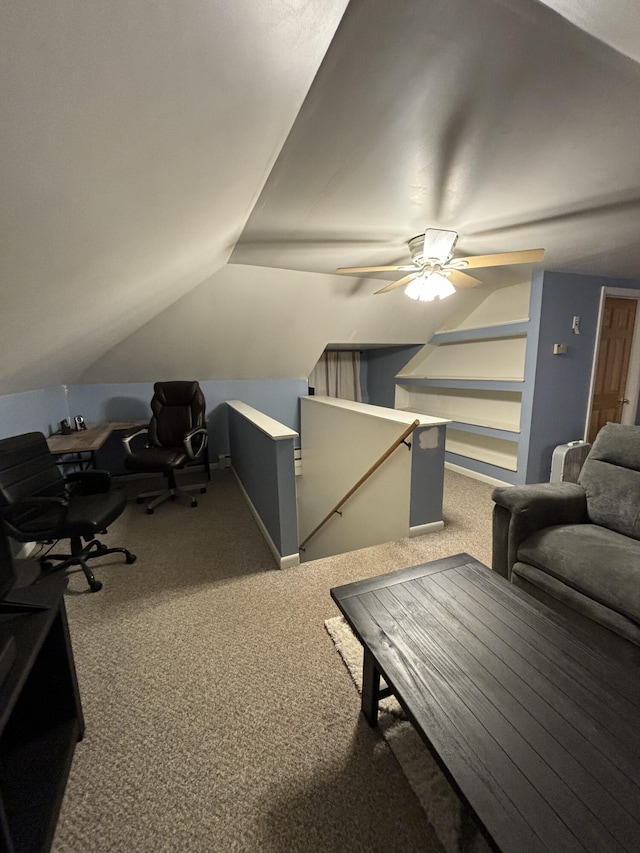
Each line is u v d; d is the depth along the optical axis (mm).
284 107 1037
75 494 2400
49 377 2768
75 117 583
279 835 1010
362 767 1170
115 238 1145
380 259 2811
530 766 765
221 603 1963
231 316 3510
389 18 811
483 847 952
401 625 1170
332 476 3854
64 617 1194
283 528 2287
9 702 768
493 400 4293
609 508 1870
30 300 1176
